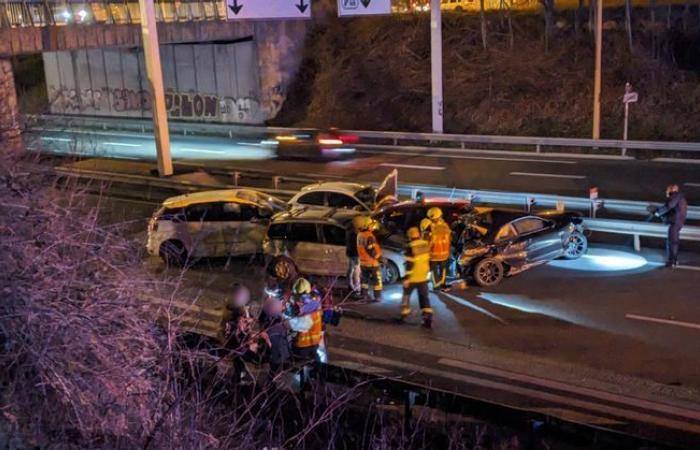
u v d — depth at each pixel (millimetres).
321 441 7227
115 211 19781
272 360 8188
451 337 11070
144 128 36344
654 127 27391
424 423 7254
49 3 26125
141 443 5949
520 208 17812
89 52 39344
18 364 5848
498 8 36625
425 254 11328
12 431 5684
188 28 31359
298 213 14477
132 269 7254
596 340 10625
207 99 37375
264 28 35312
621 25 31969
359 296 12945
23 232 6391
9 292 5816
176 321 8055
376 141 30438
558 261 14352
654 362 9820
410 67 35219
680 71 29406
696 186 20141
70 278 6359
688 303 11773
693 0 31891
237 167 26312
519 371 9773
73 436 5938
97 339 6254
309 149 27797
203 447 6328
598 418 8391
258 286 13633
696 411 8477
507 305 12227
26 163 7145
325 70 36906
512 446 6809
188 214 15188
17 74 43594
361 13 25766
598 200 16688
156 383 6871
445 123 31906
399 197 19781
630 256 14453
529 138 26141
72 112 40531
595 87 25281
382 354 10562
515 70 32344
